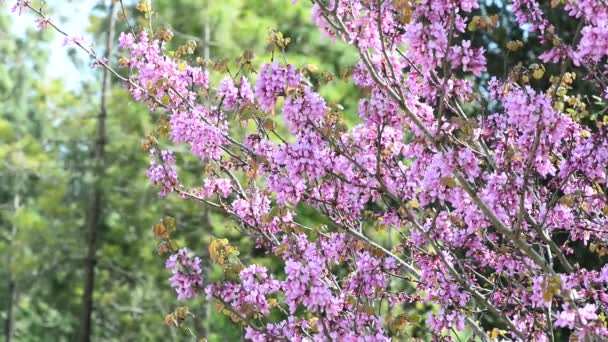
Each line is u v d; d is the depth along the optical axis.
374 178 3.67
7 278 15.48
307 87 3.27
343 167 3.55
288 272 3.06
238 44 10.27
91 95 13.32
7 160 13.60
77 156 13.33
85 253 13.01
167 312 13.12
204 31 10.52
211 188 4.49
